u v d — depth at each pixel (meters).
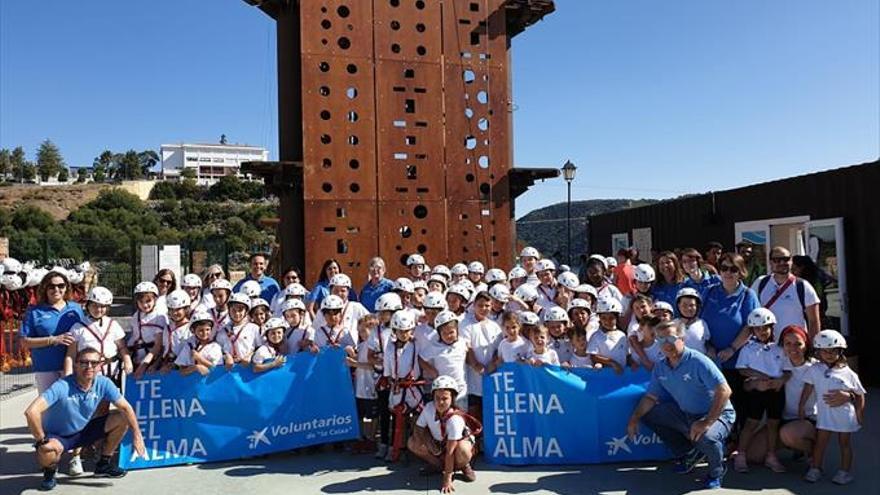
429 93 11.69
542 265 8.39
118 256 24.88
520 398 6.71
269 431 7.00
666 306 6.55
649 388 6.27
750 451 6.34
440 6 11.85
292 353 7.39
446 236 11.66
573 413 6.66
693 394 5.86
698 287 7.11
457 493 5.77
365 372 7.38
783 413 6.16
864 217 9.55
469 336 7.00
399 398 6.68
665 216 15.99
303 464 6.76
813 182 10.71
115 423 6.39
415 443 6.16
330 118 11.20
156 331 7.18
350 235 11.23
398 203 11.47
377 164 11.40
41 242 24.58
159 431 6.72
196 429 6.82
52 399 5.99
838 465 6.27
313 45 11.16
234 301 7.16
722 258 6.82
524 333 6.93
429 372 6.67
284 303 8.02
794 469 6.25
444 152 11.74
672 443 6.28
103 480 6.26
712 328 6.66
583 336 6.95
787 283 6.84
